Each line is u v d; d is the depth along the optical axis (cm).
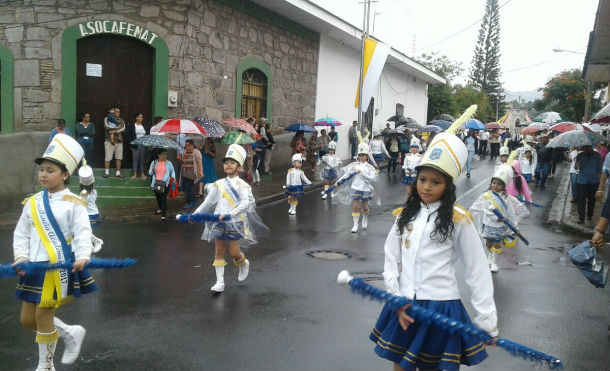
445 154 332
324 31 2228
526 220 1296
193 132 1232
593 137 1189
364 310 609
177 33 1473
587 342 534
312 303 632
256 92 1894
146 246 907
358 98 2097
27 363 457
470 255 328
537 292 705
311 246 942
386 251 350
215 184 682
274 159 1989
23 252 401
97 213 876
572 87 4347
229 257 846
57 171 405
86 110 1412
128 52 1441
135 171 1393
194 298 643
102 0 1377
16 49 1334
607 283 753
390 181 1973
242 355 483
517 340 536
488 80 6562
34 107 1345
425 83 3862
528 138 1961
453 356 311
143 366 457
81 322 559
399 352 327
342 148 2544
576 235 1122
